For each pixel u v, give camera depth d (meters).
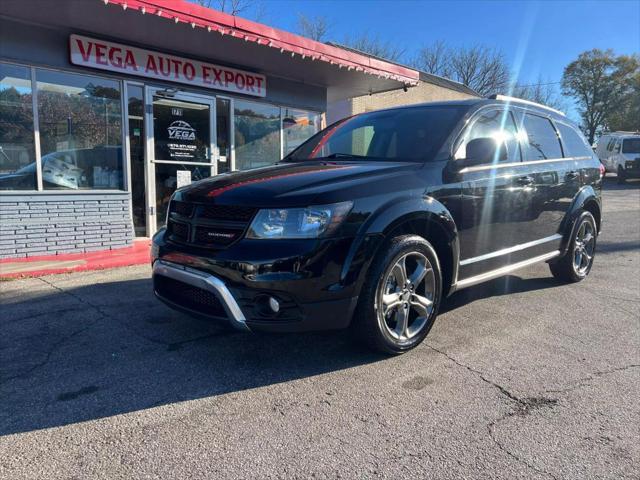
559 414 2.80
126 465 2.31
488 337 3.99
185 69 8.10
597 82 48.62
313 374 3.28
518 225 4.53
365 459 2.37
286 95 9.77
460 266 3.90
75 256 6.83
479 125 4.29
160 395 2.98
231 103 9.00
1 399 2.92
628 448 2.48
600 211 6.03
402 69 9.91
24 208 6.57
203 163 8.70
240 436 2.56
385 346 3.43
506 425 2.68
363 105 15.89
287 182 3.28
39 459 2.35
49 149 6.96
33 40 6.60
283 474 2.26
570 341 3.93
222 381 3.18
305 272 2.96
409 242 3.39
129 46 7.42
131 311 4.55
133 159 7.88
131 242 7.49
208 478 2.22
